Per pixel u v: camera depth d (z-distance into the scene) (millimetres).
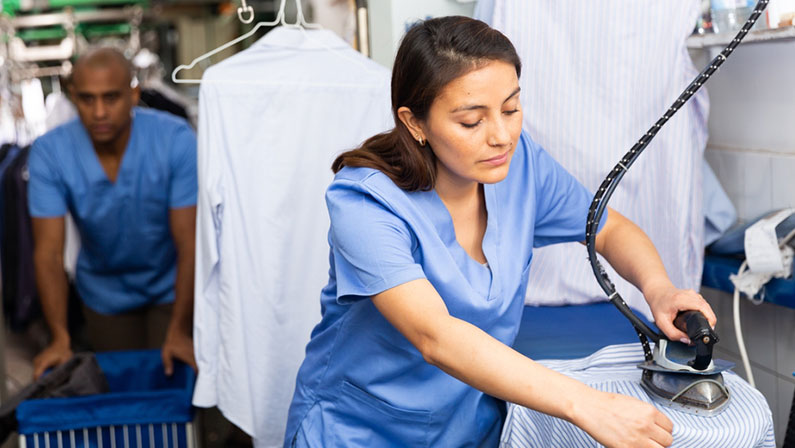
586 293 2182
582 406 1147
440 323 1223
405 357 1455
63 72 3963
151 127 2842
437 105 1265
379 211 1336
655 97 2076
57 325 2791
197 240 2186
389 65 2375
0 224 3898
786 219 2002
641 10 2035
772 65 2113
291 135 2172
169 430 2258
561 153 2146
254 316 2193
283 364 2238
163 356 2584
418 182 1383
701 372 1307
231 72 2131
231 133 2131
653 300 1460
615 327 1978
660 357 1359
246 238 2168
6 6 3881
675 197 2092
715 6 2094
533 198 1565
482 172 1293
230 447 2912
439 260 1391
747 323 2322
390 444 1566
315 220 2223
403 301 1260
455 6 2363
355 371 1508
